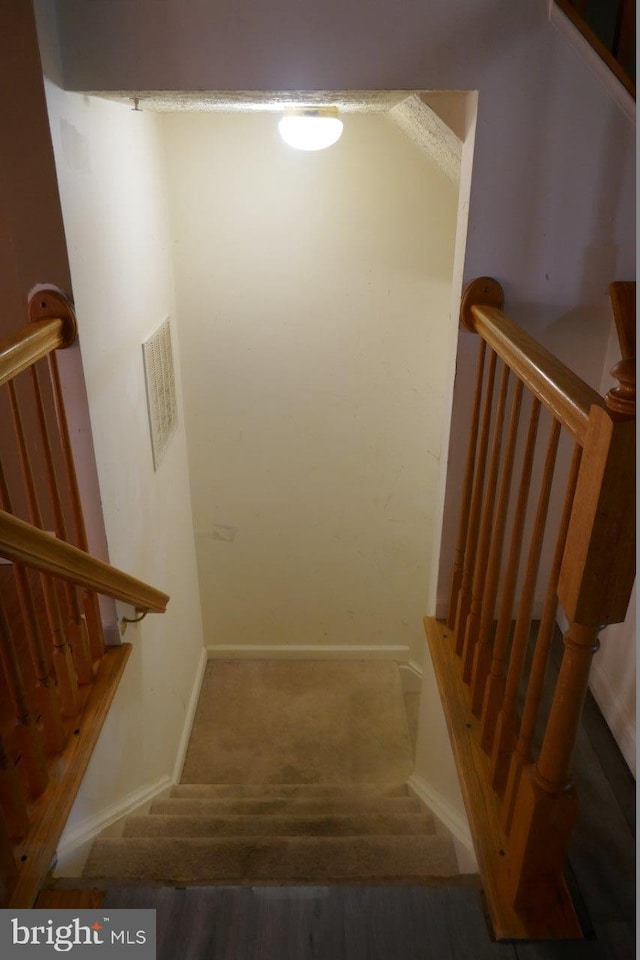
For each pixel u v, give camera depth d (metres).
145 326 2.50
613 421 1.00
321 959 1.40
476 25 1.70
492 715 1.78
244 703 3.61
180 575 3.18
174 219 2.85
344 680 3.77
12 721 1.87
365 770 3.25
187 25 1.66
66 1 1.63
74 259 1.78
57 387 1.78
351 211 2.85
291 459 3.35
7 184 1.65
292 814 2.53
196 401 3.21
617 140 1.80
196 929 1.45
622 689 1.87
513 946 1.42
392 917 1.47
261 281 2.97
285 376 3.16
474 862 1.74
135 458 2.38
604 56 1.69
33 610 1.60
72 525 2.30
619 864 1.58
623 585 1.12
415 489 3.42
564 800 1.33
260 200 2.83
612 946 1.41
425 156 2.69
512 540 1.57
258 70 1.72
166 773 2.90
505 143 1.81
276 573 3.65
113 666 2.10
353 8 1.67
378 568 3.63
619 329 1.04
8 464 2.31
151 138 2.57
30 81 1.57
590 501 1.07
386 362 3.13
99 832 1.97
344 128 2.71
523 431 2.21
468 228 1.90
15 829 1.53
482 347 1.88
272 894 1.52
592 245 1.92
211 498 3.45
